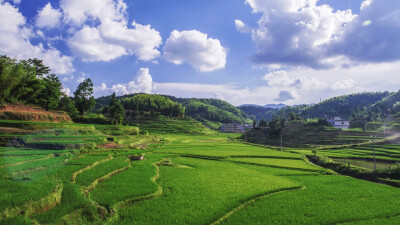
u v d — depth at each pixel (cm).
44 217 1428
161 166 3731
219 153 5550
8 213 1320
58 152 2311
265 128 14238
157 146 6644
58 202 1638
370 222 1867
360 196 2519
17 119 5281
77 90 9312
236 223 1745
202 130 16550
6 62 5525
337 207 2159
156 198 2136
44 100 7188
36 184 1738
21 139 2369
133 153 4497
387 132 9244
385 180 3434
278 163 4556
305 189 2736
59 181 1956
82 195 1842
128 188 2220
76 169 2567
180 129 15875
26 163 1927
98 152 4009
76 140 3559
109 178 2584
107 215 1672
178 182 2716
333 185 2952
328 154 6091
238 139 12781
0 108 5388
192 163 4144
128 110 19625
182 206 1964
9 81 5512
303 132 10869
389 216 2006
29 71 7062
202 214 1820
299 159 5303
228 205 2027
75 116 8975
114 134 7038
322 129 10925
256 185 2709
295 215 1934
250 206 2094
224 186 2617
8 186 1647
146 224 1603
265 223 1766
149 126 15962
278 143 10088
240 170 3597
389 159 5256
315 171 3934
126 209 1839
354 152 6431
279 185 2750
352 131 9925
